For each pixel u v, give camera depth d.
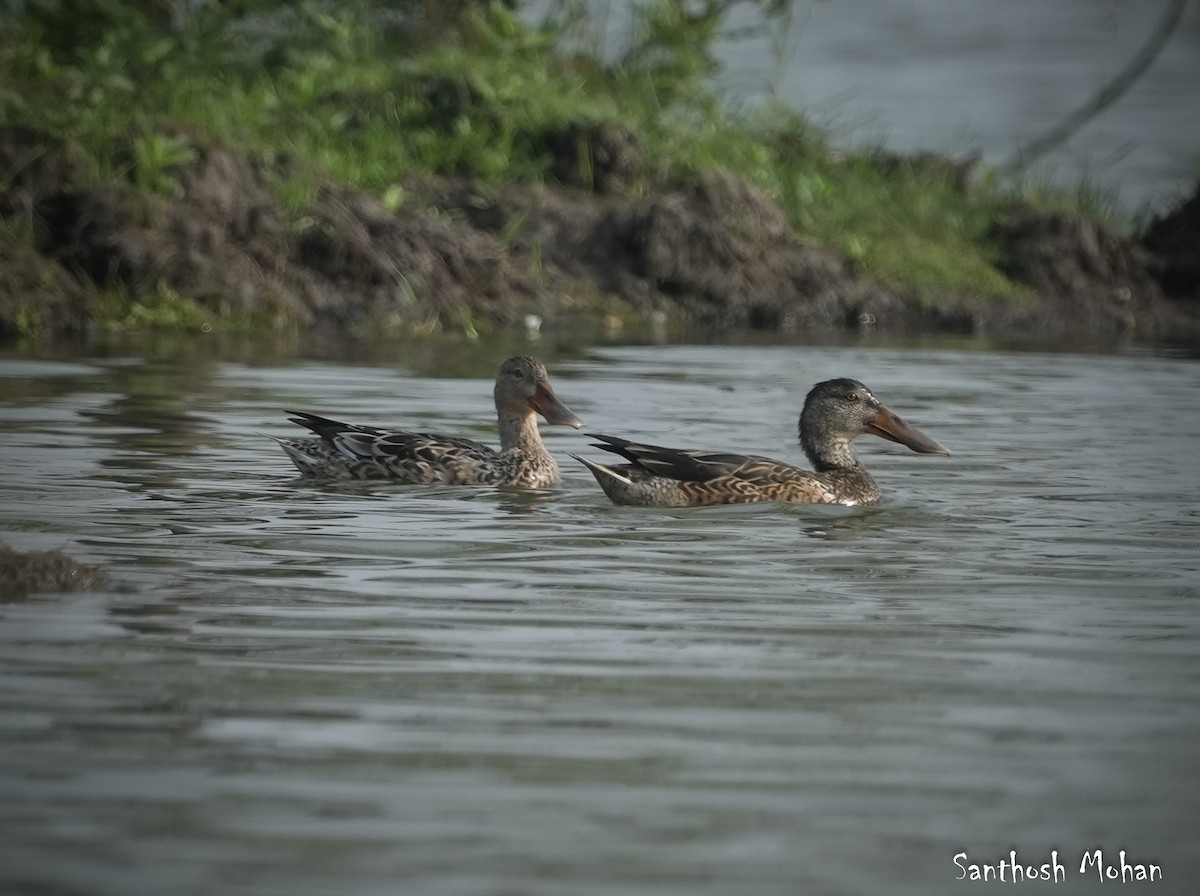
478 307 23.81
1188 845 7.73
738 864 7.43
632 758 8.47
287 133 24.58
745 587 11.55
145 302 22.22
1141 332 25.66
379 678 9.48
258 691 9.23
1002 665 9.96
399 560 12.01
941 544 12.91
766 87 31.98
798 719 9.03
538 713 9.02
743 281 25.16
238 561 11.80
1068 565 12.27
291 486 14.41
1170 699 9.42
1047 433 17.34
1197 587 11.69
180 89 24.23
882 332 24.81
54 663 9.56
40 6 25.11
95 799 7.87
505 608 10.87
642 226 25.06
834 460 15.30
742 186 25.81
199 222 22.77
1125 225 28.56
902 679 9.67
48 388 18.00
